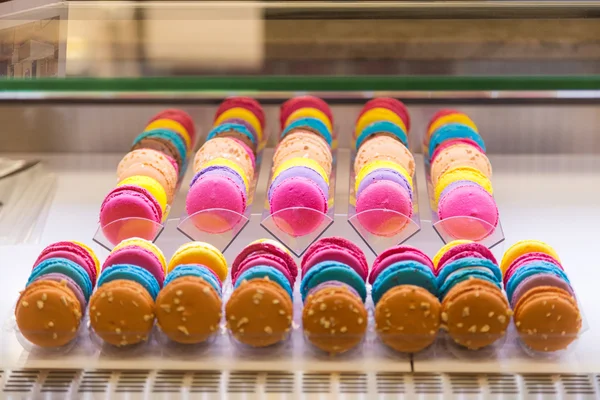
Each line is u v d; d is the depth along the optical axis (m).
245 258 1.09
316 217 1.15
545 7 1.05
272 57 1.00
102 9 1.05
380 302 1.04
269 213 1.17
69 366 1.04
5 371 1.04
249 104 1.30
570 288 1.06
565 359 1.04
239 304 1.04
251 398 1.02
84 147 1.28
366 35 1.02
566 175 1.25
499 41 1.02
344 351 1.04
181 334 1.04
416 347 1.04
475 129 1.27
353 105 1.30
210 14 1.04
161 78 1.00
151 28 1.04
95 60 1.01
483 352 1.05
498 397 1.02
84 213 1.19
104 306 1.04
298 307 1.08
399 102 1.30
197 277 1.05
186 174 1.25
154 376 1.03
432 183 1.23
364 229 1.15
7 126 1.26
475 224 1.14
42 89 1.00
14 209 1.20
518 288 1.06
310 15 1.04
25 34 1.04
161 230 1.15
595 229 1.18
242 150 1.22
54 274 1.07
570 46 1.01
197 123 1.31
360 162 1.22
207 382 1.03
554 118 1.26
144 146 1.23
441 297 1.06
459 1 1.05
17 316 1.04
